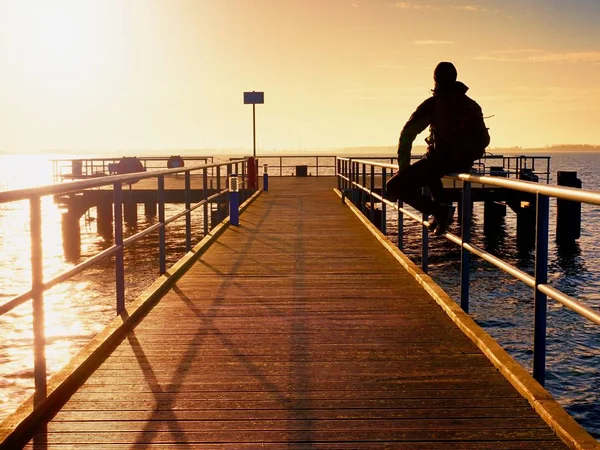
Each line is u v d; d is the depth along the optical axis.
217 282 8.06
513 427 3.59
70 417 3.81
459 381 4.38
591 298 21.33
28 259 30.03
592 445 3.18
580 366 14.26
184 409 3.92
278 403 4.01
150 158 34.78
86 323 16.86
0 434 3.33
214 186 30.16
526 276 4.50
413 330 5.72
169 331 5.75
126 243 6.31
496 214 34.25
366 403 3.99
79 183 4.64
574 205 29.33
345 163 22.00
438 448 3.35
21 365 13.89
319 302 6.90
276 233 13.11
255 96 26.05
